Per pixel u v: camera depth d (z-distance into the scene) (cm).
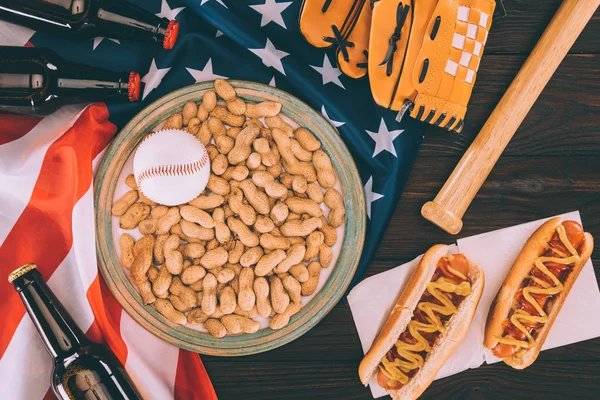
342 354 94
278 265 89
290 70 90
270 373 94
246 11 91
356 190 90
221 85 89
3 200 86
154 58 91
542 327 91
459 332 90
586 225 94
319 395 94
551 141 94
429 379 90
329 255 91
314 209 90
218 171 89
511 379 94
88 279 87
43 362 87
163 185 84
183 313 90
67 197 86
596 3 88
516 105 90
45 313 81
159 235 89
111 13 84
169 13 91
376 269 94
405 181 92
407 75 87
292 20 91
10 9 84
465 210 91
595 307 93
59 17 84
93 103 89
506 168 94
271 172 90
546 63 90
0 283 86
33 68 84
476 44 87
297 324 91
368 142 92
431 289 90
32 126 88
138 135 89
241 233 89
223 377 94
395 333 90
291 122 91
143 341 91
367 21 88
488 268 93
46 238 87
